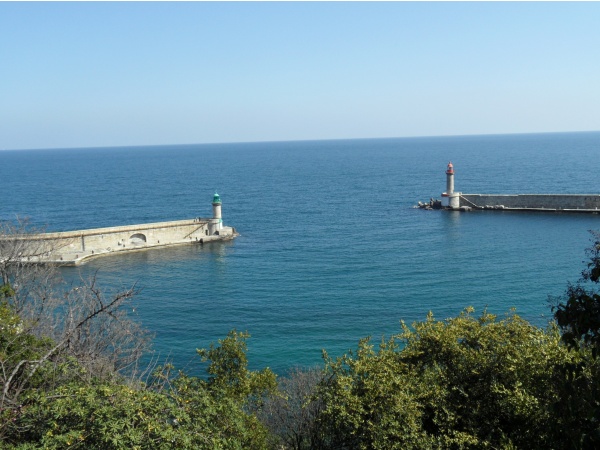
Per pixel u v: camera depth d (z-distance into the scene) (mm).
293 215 117125
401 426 18062
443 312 50562
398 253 76500
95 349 23109
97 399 14875
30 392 16266
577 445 13898
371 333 45875
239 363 21656
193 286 63062
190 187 182500
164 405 15289
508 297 54219
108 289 61375
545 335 21484
